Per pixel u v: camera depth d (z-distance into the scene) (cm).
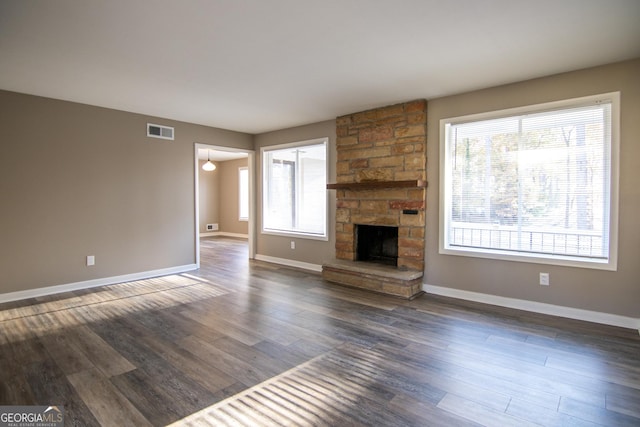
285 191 626
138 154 505
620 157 316
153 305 390
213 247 841
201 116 522
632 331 310
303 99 432
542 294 359
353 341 295
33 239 416
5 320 340
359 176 493
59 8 223
